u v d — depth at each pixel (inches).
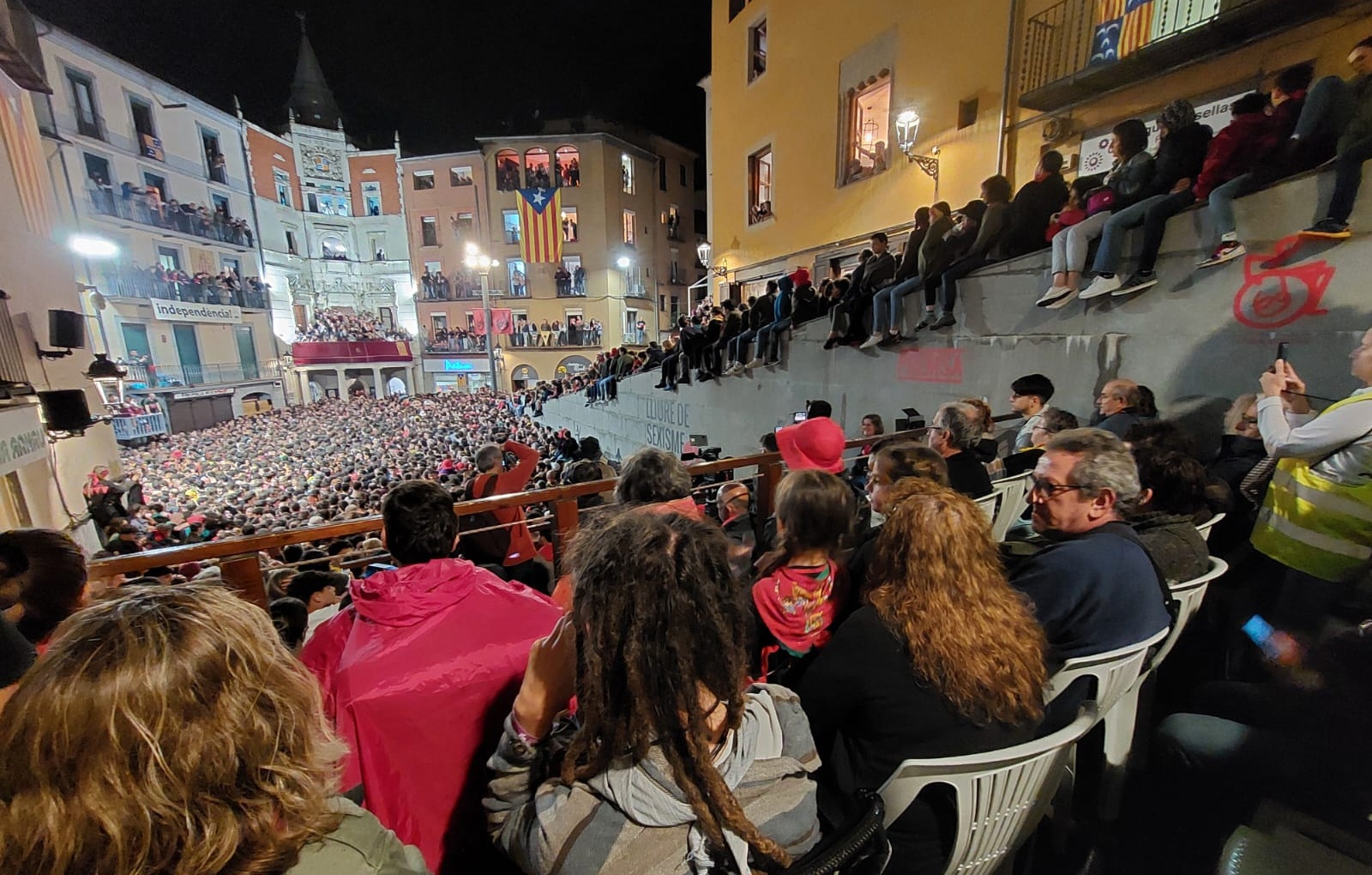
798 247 447.8
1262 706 73.2
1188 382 148.4
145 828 22.6
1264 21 184.2
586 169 1085.1
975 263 207.2
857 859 39.6
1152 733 81.7
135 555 89.4
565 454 378.6
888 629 52.1
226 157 1016.9
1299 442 84.8
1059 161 193.8
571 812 34.8
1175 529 76.2
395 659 47.4
